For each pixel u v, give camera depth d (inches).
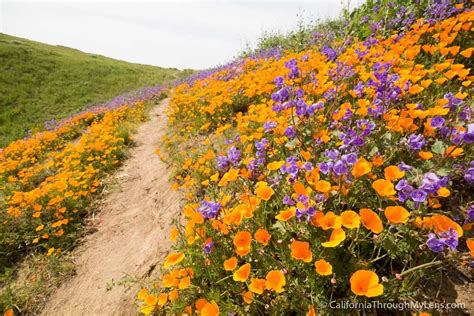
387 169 60.9
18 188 250.1
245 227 79.8
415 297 58.9
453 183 77.0
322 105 89.9
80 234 162.2
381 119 88.0
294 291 62.2
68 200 179.5
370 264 62.6
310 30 327.6
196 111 267.4
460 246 65.8
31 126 582.9
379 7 214.4
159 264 113.0
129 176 221.1
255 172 93.5
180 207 140.9
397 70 118.0
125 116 450.6
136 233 145.5
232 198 98.3
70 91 796.0
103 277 122.8
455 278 60.4
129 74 1029.8
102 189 207.6
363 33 212.1
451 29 134.3
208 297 72.3
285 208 78.2
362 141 75.3
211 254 79.0
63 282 130.6
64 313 112.3
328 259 62.1
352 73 114.0
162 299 73.2
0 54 872.9
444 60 118.1
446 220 52.5
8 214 180.5
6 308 120.3
